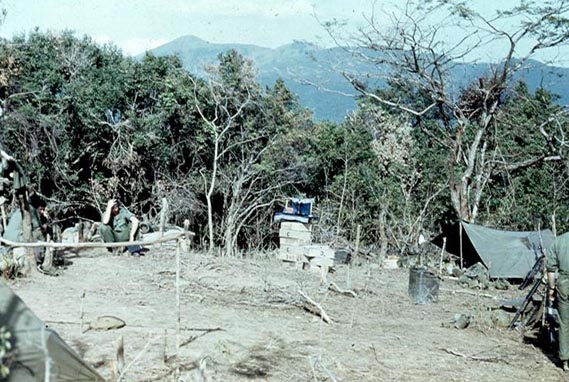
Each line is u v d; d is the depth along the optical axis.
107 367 7.44
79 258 14.27
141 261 14.39
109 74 30.81
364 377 7.99
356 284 14.69
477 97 28.34
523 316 11.44
